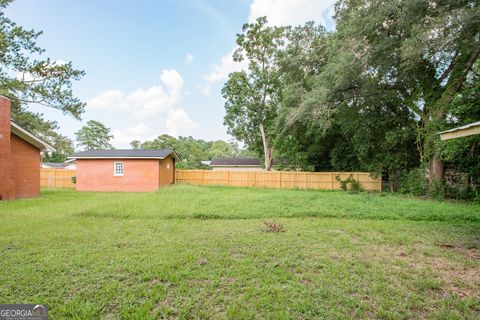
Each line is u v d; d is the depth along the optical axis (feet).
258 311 7.62
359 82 39.27
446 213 22.72
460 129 13.84
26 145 35.99
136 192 45.57
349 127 48.80
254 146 88.33
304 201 29.78
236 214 22.30
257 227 18.31
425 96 39.83
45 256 11.96
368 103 44.88
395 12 33.76
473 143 31.86
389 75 40.83
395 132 43.21
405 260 11.95
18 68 40.65
